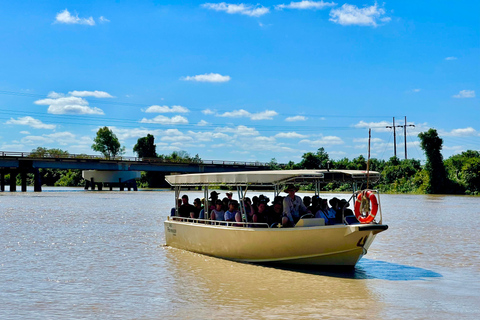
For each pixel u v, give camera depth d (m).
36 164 85.94
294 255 15.30
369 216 14.59
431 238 23.25
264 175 15.27
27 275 15.12
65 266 16.45
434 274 15.17
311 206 16.16
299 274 14.95
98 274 15.21
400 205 51.84
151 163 97.44
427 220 33.00
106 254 18.67
